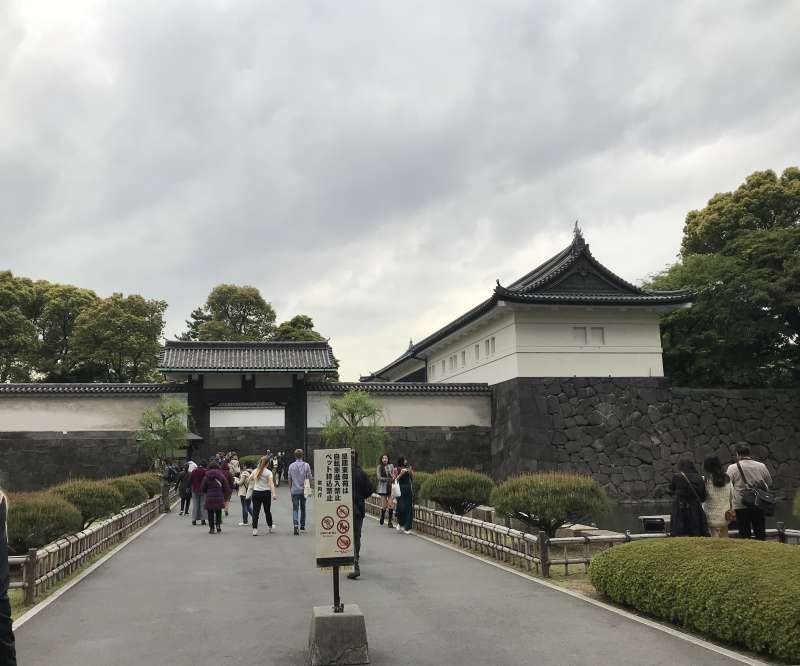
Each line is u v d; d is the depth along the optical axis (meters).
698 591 6.92
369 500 22.42
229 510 23.75
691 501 10.30
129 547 14.46
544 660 6.26
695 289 34.84
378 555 12.83
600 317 31.95
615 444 30.55
